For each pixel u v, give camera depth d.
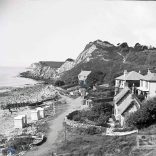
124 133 43.91
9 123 68.44
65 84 148.38
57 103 94.12
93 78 123.69
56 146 45.44
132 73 77.88
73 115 62.53
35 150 44.75
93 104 71.31
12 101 106.81
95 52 193.12
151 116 44.62
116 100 60.03
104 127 49.56
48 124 62.91
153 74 64.88
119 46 199.88
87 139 45.47
